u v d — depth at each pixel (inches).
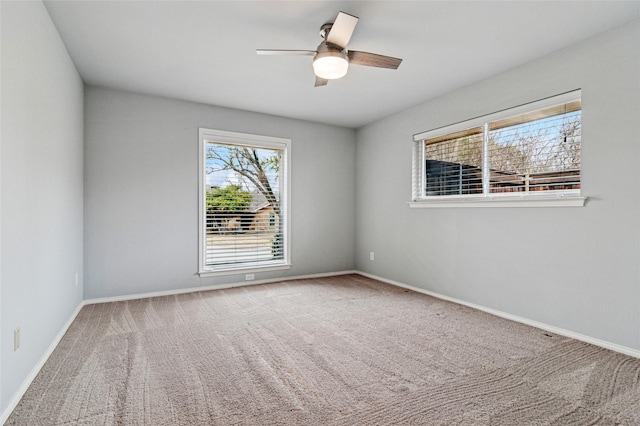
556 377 76.0
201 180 154.1
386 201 176.1
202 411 62.7
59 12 83.2
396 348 91.8
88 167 130.4
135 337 98.3
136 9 82.2
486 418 61.2
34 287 75.1
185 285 151.2
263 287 161.6
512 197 116.6
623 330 88.5
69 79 106.4
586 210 96.0
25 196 69.9
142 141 141.1
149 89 135.8
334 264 194.7
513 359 85.1
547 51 103.4
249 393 69.1
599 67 92.9
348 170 198.7
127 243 138.6
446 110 141.1
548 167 107.5
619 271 89.2
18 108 66.4
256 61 111.2
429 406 64.9
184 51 104.3
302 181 183.2
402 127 164.9
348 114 171.0
